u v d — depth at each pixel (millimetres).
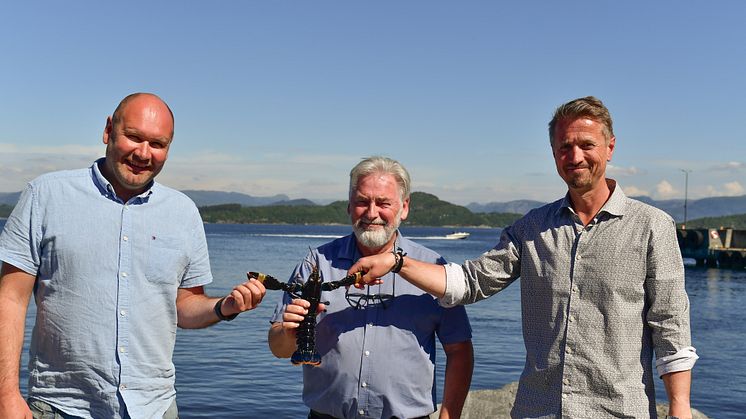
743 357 16000
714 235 54938
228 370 12633
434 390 3959
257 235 136000
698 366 14836
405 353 3795
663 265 3402
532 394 3598
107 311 3318
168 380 3562
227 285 31641
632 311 3438
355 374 3758
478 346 16250
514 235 3787
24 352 12688
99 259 3320
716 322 22922
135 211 3436
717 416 10656
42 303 3328
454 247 90188
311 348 3453
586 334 3457
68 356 3301
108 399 3326
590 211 3574
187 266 3641
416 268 3691
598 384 3428
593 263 3480
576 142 3465
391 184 3711
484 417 7164
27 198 3330
